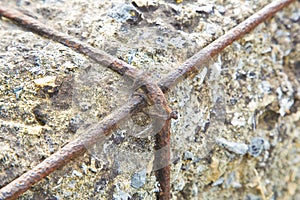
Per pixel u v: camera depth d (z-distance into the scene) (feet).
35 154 1.39
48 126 1.42
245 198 1.71
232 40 1.60
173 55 1.55
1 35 1.57
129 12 1.60
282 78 1.75
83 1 1.66
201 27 1.63
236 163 1.66
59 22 1.62
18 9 1.66
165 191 1.50
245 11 1.69
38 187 1.36
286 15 1.80
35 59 1.50
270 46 1.74
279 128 1.75
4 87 1.45
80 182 1.40
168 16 1.62
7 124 1.41
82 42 1.54
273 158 1.74
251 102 1.67
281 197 1.79
